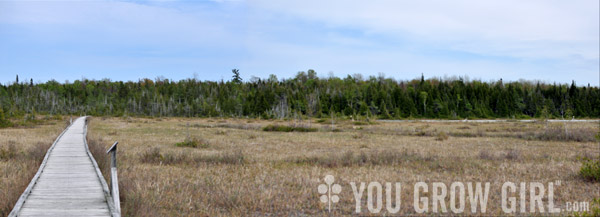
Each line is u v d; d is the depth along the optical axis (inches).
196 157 695.1
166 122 2423.7
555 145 1013.2
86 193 400.2
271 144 1026.7
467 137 1307.8
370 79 6274.6
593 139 1141.7
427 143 1063.0
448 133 1434.5
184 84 6171.3
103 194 396.5
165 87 5964.6
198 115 4097.0
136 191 401.4
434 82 6097.4
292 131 1599.4
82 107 4512.8
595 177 496.4
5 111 2210.9
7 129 1590.8
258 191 446.3
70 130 1378.0
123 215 343.3
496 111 4397.1
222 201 405.1
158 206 378.3
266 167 609.6
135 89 5974.4
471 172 558.6
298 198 415.5
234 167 614.2
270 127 1656.0
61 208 346.6
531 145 1011.3
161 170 574.6
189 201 401.4
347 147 956.0
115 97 5403.5
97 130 1540.4
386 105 4276.6
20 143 972.6
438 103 4244.6
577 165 614.9
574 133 1199.6
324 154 791.1
